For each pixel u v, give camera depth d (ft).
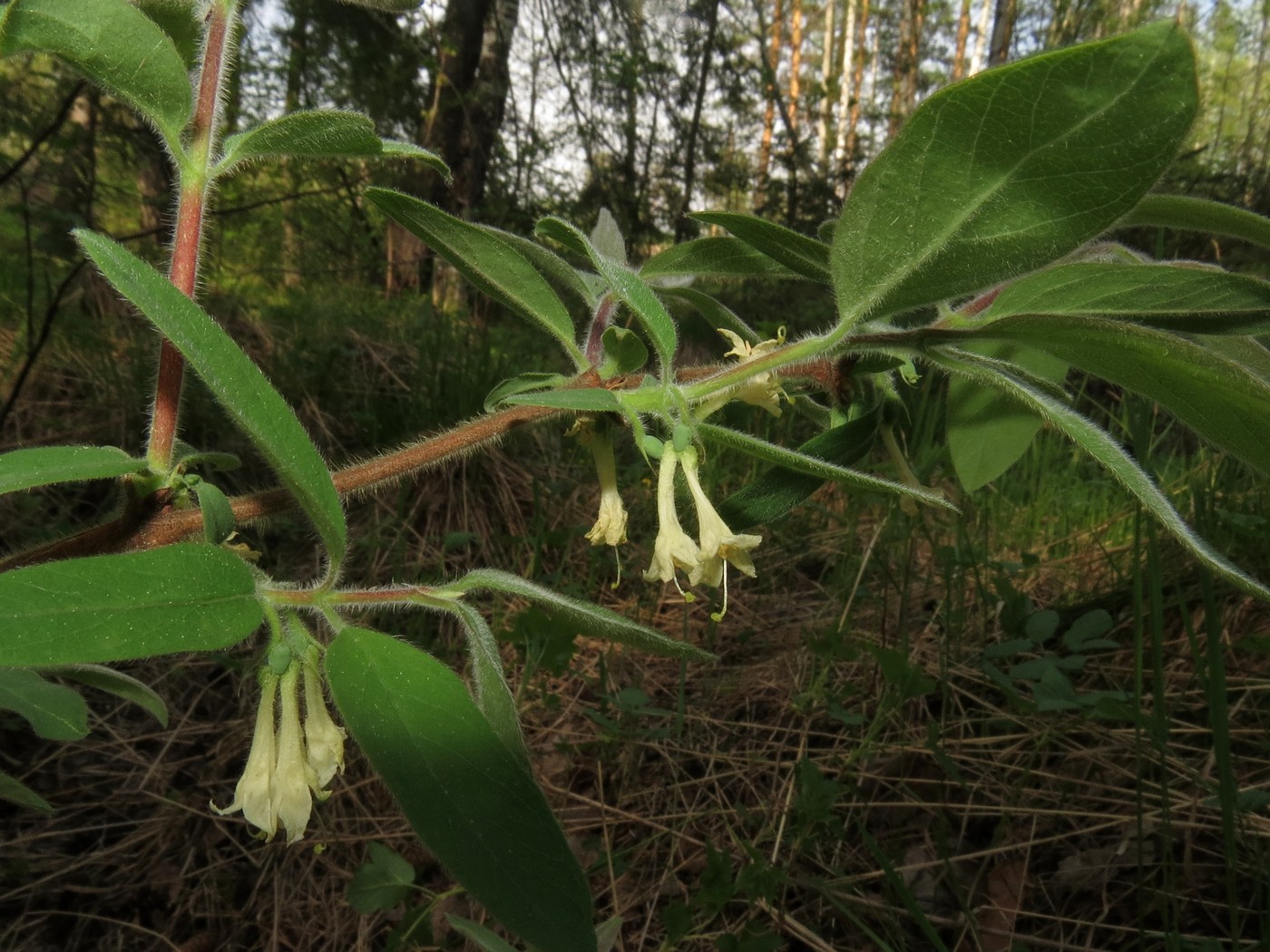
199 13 0.41
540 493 1.58
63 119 1.42
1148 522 0.75
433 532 1.52
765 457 0.36
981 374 0.35
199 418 1.49
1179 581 1.17
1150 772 0.95
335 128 0.38
